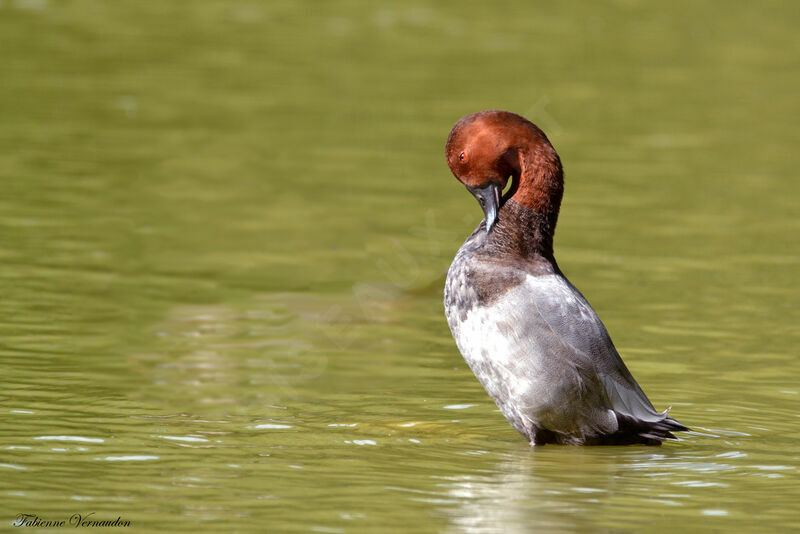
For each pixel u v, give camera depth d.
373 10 35.47
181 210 16.80
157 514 7.22
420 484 7.93
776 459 8.67
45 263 14.06
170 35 30.55
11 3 33.25
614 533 7.11
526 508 7.50
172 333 11.92
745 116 24.19
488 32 32.81
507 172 9.24
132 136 20.88
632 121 23.42
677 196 18.23
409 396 10.30
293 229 16.16
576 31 33.50
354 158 20.06
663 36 33.25
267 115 22.91
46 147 19.77
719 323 12.58
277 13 34.34
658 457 8.67
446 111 23.62
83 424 9.09
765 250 15.55
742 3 38.69
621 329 12.34
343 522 7.17
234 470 8.12
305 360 11.30
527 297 8.70
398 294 13.75
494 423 9.56
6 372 10.39
